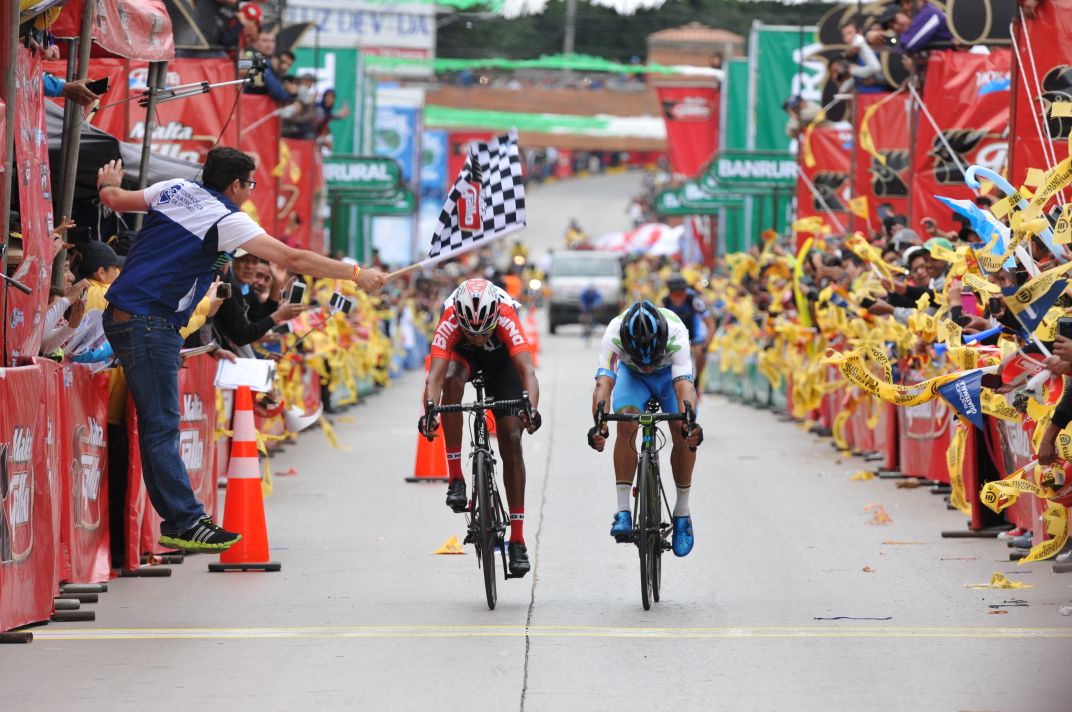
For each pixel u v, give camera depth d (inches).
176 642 498.9
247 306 860.6
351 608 561.0
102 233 779.4
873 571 636.7
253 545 649.6
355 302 1475.1
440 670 456.8
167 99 741.3
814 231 1182.3
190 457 689.0
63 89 595.8
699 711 407.8
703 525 775.1
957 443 729.0
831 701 416.5
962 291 807.7
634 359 568.7
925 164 1175.0
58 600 542.9
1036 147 808.3
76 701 419.2
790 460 1094.4
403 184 2122.3
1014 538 698.8
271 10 1448.1
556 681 442.3
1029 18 803.4
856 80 1344.7
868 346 676.7
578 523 786.8
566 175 7800.2
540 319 4318.4
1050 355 581.6
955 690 426.9
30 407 506.3
